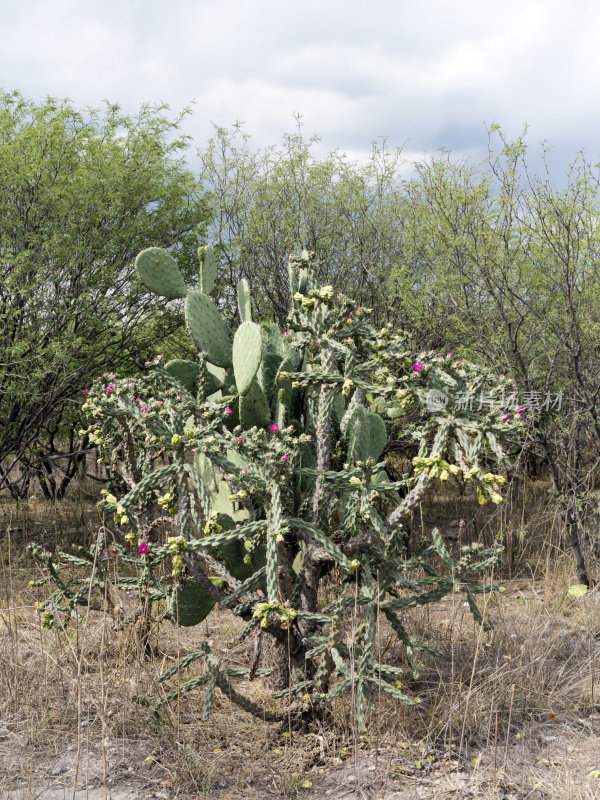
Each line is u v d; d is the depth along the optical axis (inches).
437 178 215.2
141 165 251.4
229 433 111.2
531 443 194.2
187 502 108.0
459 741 109.3
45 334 221.6
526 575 202.1
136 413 108.6
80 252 228.4
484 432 96.7
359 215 288.2
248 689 129.4
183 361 146.5
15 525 261.6
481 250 197.6
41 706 116.6
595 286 193.6
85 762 103.7
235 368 126.6
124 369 258.5
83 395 246.2
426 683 129.1
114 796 95.2
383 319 251.0
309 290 123.4
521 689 122.3
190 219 276.1
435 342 240.8
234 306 291.3
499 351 203.3
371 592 108.9
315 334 116.6
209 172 308.3
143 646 132.7
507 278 199.5
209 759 104.7
